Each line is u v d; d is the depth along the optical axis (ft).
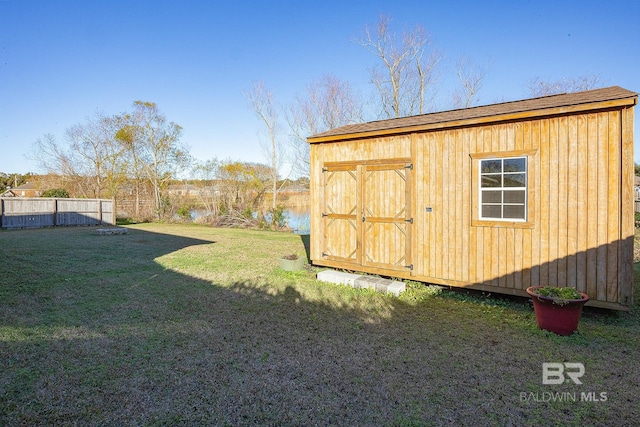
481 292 19.85
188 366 11.00
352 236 23.56
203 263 28.19
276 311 16.66
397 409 8.78
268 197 82.79
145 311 16.42
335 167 24.30
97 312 16.15
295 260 25.62
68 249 33.73
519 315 16.03
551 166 16.62
